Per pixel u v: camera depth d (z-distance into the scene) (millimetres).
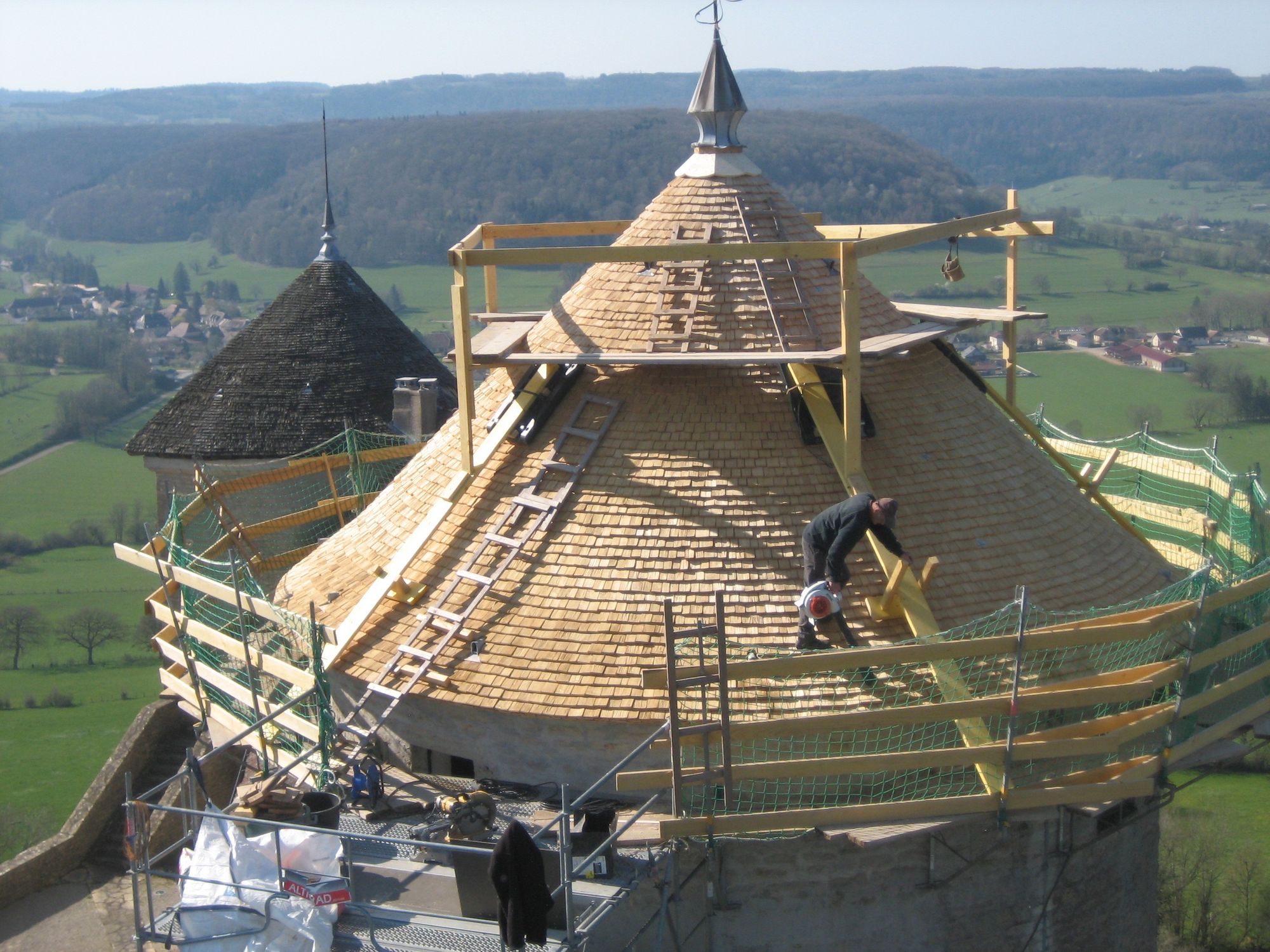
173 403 41406
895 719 16609
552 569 19578
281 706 19656
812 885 18000
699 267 21266
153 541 23641
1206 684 20375
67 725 66500
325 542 24484
